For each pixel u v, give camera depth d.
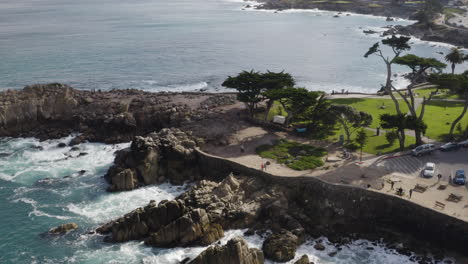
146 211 88.81
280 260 78.25
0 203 101.00
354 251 81.12
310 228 87.25
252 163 102.88
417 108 141.50
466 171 95.06
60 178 112.62
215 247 74.31
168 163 110.31
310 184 92.12
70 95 153.75
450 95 156.62
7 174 114.88
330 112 118.00
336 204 89.25
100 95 161.00
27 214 96.62
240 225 87.75
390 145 111.75
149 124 138.62
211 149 113.50
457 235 78.00
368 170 96.94
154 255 81.69
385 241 83.94
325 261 78.19
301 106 124.56
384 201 85.38
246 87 130.12
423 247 80.81
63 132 140.50
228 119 133.62
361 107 144.75
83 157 124.56
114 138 134.25
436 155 103.94
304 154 107.38
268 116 136.75
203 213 85.25
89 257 82.19
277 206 89.00
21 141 136.88
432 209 80.12
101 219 94.12
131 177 105.19
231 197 92.31
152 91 190.50
